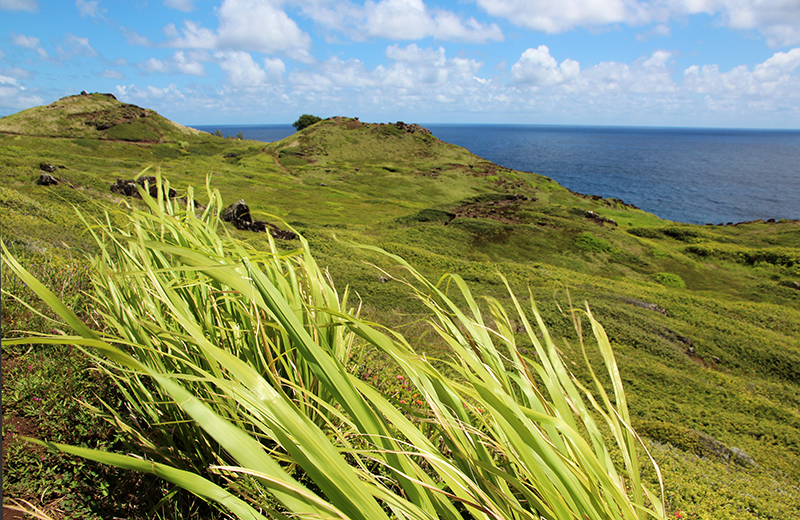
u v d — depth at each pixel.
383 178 74.38
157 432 1.50
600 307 17.73
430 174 78.62
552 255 32.97
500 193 69.94
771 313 22.73
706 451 7.93
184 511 1.38
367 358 2.49
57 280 3.31
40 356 2.34
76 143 87.88
